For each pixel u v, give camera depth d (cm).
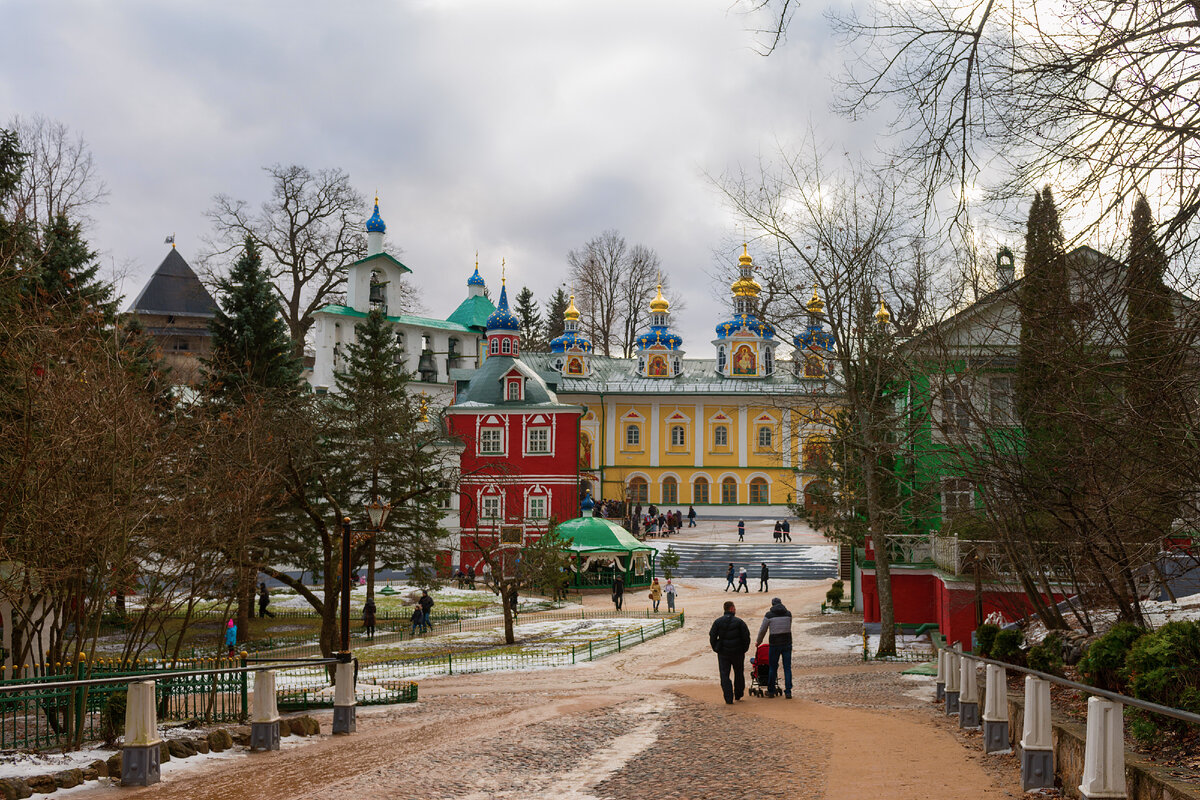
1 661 2027
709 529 8256
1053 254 1108
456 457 7119
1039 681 1056
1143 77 948
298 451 3188
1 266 2030
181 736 1448
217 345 4903
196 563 1942
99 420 1725
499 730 1587
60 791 1177
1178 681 1033
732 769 1213
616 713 1748
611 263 10462
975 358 2106
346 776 1241
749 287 5656
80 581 1759
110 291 3644
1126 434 1191
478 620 4869
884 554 3128
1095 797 870
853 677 2478
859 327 3127
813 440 4034
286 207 7462
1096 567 1634
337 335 8262
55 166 2619
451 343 9225
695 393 9156
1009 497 1958
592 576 6094
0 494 1817
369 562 4353
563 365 9375
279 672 3058
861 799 1029
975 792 1046
